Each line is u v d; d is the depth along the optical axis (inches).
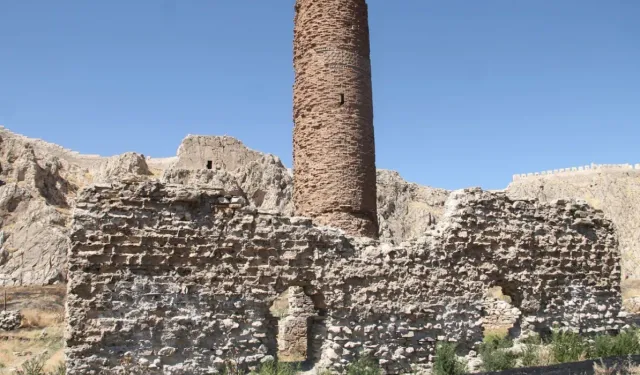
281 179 2847.0
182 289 558.9
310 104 802.8
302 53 827.4
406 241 692.1
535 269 772.0
